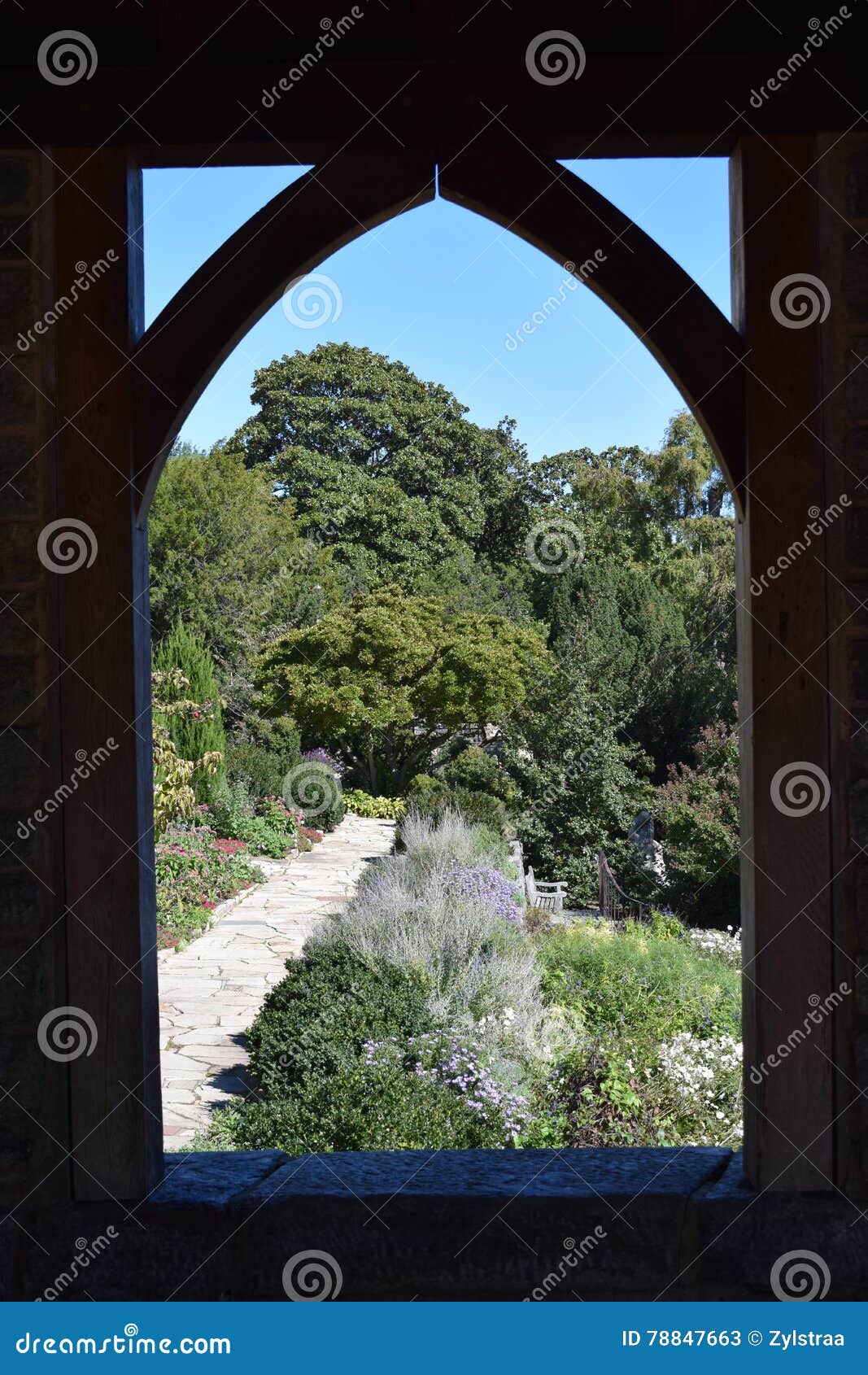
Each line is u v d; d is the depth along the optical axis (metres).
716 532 20.77
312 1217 2.50
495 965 6.61
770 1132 2.48
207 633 19.47
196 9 2.49
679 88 2.47
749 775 2.53
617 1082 5.22
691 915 13.47
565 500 26.30
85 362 2.52
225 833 14.28
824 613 2.49
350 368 26.59
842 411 2.46
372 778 20.02
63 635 2.50
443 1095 4.66
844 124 2.46
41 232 2.49
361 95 2.48
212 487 20.02
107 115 2.48
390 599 19.44
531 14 2.51
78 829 2.49
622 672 18.42
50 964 2.46
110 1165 2.50
